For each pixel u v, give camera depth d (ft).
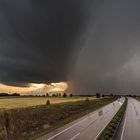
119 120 150.61
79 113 202.28
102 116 183.83
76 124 133.90
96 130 110.63
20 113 129.08
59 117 161.27
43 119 139.23
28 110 146.92
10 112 116.78
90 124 134.00
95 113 211.82
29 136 94.79
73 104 273.13
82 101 351.87
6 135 90.17
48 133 101.71
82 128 117.50
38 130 109.50
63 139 87.97
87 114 201.67
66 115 178.40
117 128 116.06
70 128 117.50
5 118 100.22
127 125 131.75
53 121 142.10
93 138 89.92
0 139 85.66
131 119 162.50
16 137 93.09
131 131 110.63
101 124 134.10
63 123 137.80
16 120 110.63
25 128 109.50
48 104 229.86
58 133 101.76
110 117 175.83
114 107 298.15
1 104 226.58
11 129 97.40
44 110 171.12
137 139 91.76
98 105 331.36
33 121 125.80
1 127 93.91
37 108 170.71
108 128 113.09
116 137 93.91
